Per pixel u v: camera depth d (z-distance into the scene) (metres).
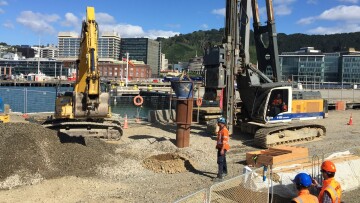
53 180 9.66
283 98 17.97
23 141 10.79
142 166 11.70
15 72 146.50
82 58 14.61
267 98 17.38
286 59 114.12
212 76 17.52
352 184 10.99
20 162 9.96
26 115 22.84
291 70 113.69
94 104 13.76
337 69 111.69
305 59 112.62
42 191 8.95
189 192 9.45
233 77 17.78
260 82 18.50
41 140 11.45
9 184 9.21
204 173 11.40
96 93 13.64
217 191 8.09
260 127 17.20
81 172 10.58
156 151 13.59
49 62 140.88
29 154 10.41
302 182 5.80
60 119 15.80
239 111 19.66
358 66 108.00
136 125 21.28
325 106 27.94
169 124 21.83
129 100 43.38
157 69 174.25
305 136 17.56
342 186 10.70
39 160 10.38
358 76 108.19
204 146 15.16
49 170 10.25
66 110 15.32
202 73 18.42
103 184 9.78
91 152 11.90
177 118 14.75
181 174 11.24
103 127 15.89
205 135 18.23
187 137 14.80
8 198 8.43
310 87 57.47
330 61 111.62
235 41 17.72
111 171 10.95
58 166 10.70
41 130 12.36
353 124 24.64
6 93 36.19
